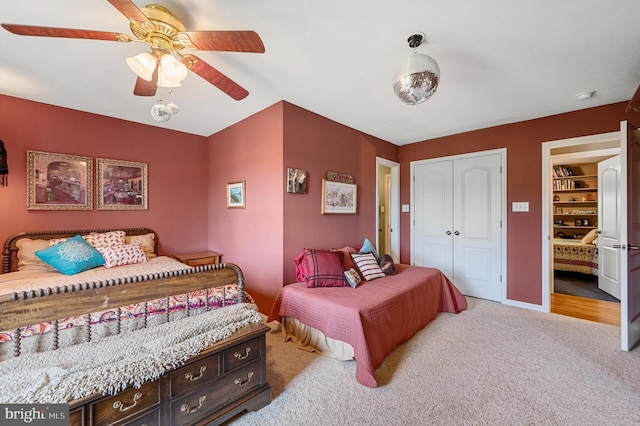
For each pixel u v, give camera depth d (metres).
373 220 4.03
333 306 2.13
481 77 2.31
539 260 3.25
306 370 2.02
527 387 1.80
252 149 3.22
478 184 3.73
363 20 1.63
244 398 1.55
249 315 1.73
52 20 1.64
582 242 5.03
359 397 1.72
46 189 2.87
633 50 1.91
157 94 2.66
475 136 3.76
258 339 1.65
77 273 2.45
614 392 1.75
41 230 2.85
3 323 1.13
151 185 3.61
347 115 3.22
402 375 1.95
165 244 3.73
